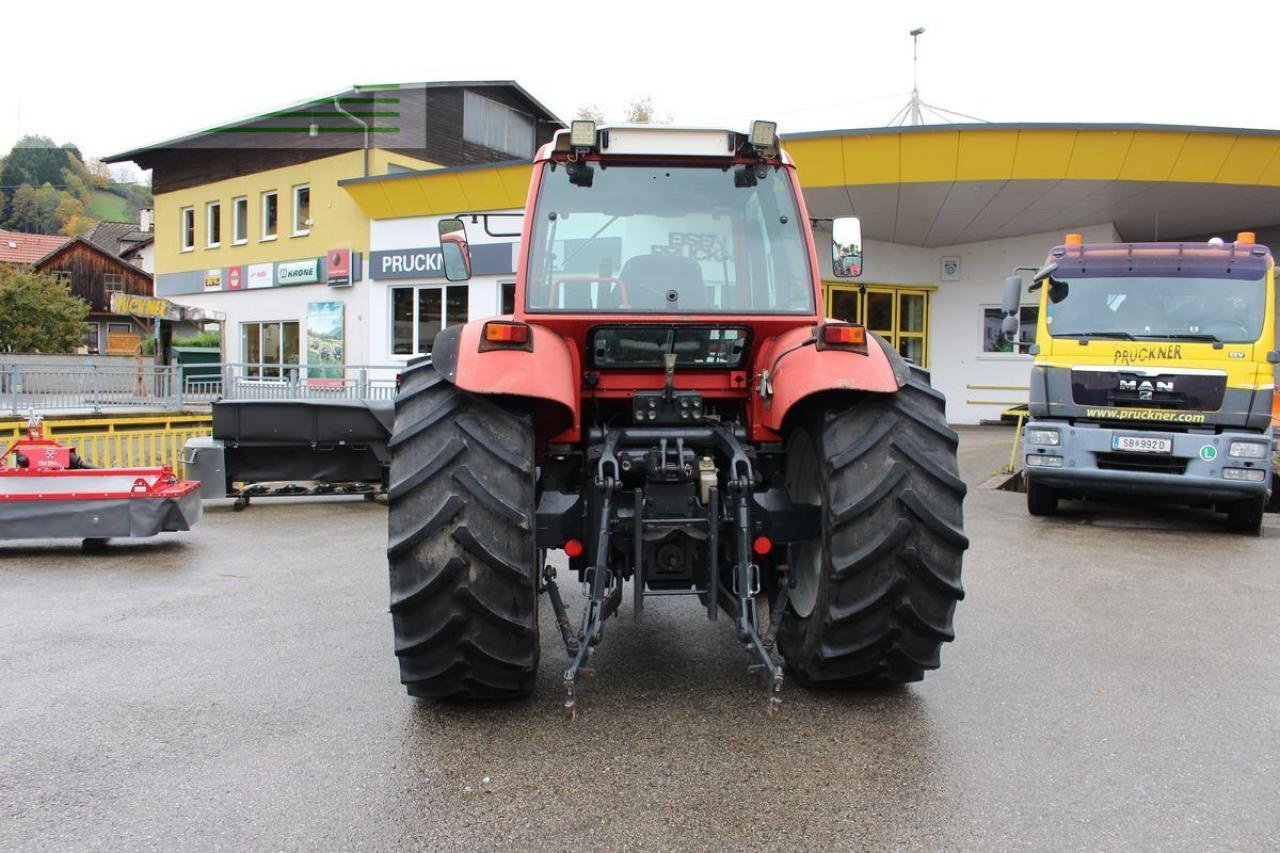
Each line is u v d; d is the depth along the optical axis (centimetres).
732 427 401
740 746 328
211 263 2575
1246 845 261
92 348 4659
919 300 1931
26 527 739
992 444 1523
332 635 483
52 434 1227
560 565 672
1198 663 433
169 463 1355
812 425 373
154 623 512
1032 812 280
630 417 409
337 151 2200
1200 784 301
